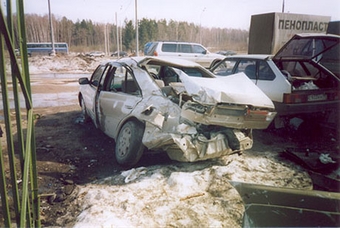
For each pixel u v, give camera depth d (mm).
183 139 3049
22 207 1447
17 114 1545
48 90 10406
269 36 9586
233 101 3000
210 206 2697
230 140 3314
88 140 4738
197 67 4273
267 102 3307
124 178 3236
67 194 2959
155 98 3404
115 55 46000
